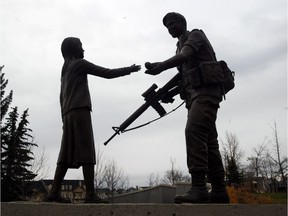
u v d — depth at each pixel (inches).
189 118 155.4
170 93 182.9
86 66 162.9
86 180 153.1
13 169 1026.1
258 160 1225.4
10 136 1048.8
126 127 177.9
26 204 135.7
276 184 1131.3
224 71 167.6
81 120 157.2
